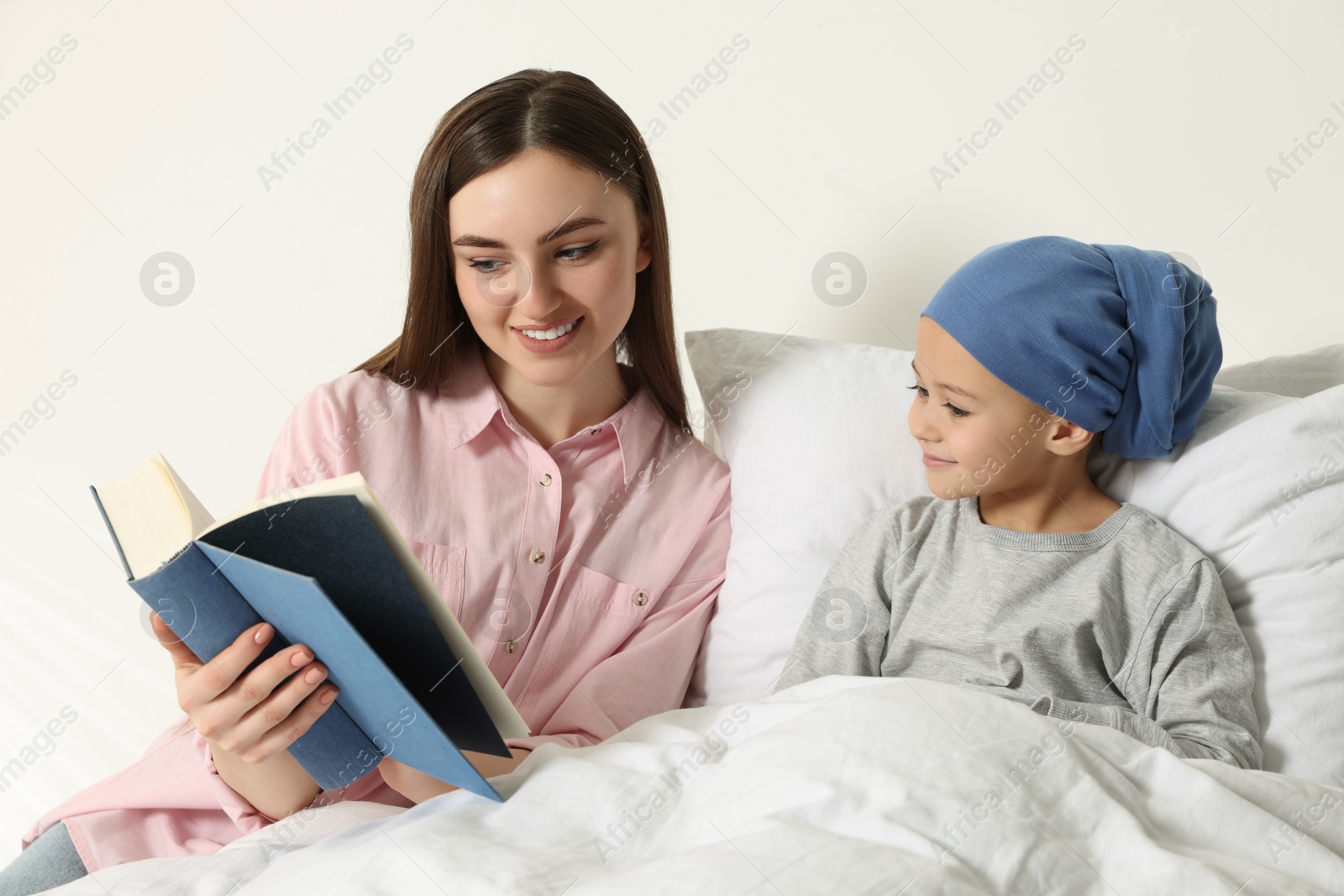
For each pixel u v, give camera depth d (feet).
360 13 5.47
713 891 2.19
